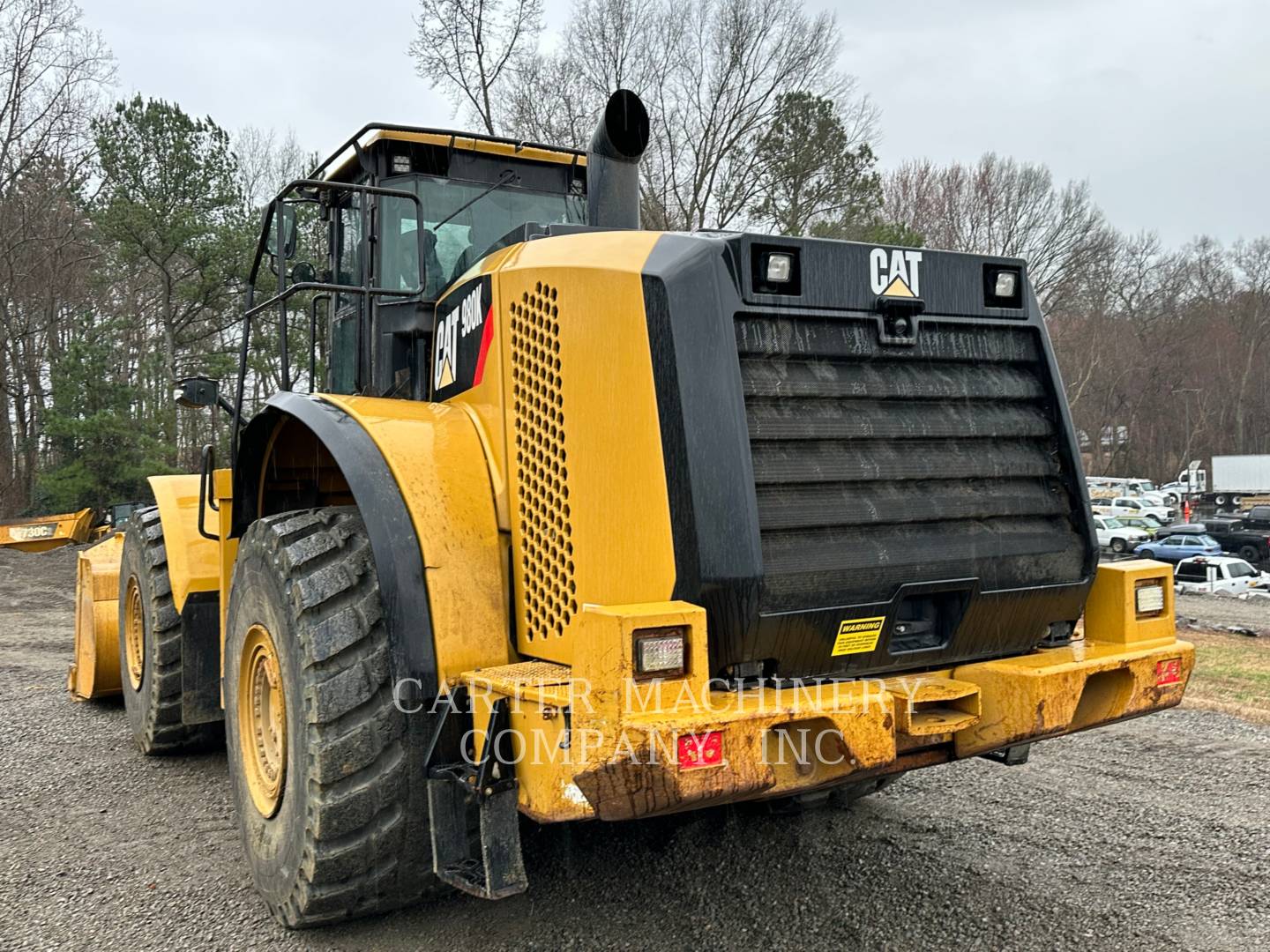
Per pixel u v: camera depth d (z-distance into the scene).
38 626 11.47
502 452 3.21
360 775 3.06
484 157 4.64
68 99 31.69
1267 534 31.05
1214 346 67.31
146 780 5.07
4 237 30.56
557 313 3.03
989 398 3.42
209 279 27.78
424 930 3.32
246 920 3.43
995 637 3.33
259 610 3.50
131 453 25.83
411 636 3.00
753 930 3.29
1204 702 6.73
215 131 29.22
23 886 3.74
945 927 3.30
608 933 3.27
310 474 4.09
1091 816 4.36
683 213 22.88
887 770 3.05
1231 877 3.70
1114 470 68.06
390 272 4.33
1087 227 43.16
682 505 2.81
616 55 22.47
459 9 22.05
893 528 3.13
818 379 3.07
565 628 2.96
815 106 23.23
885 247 3.23
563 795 2.62
